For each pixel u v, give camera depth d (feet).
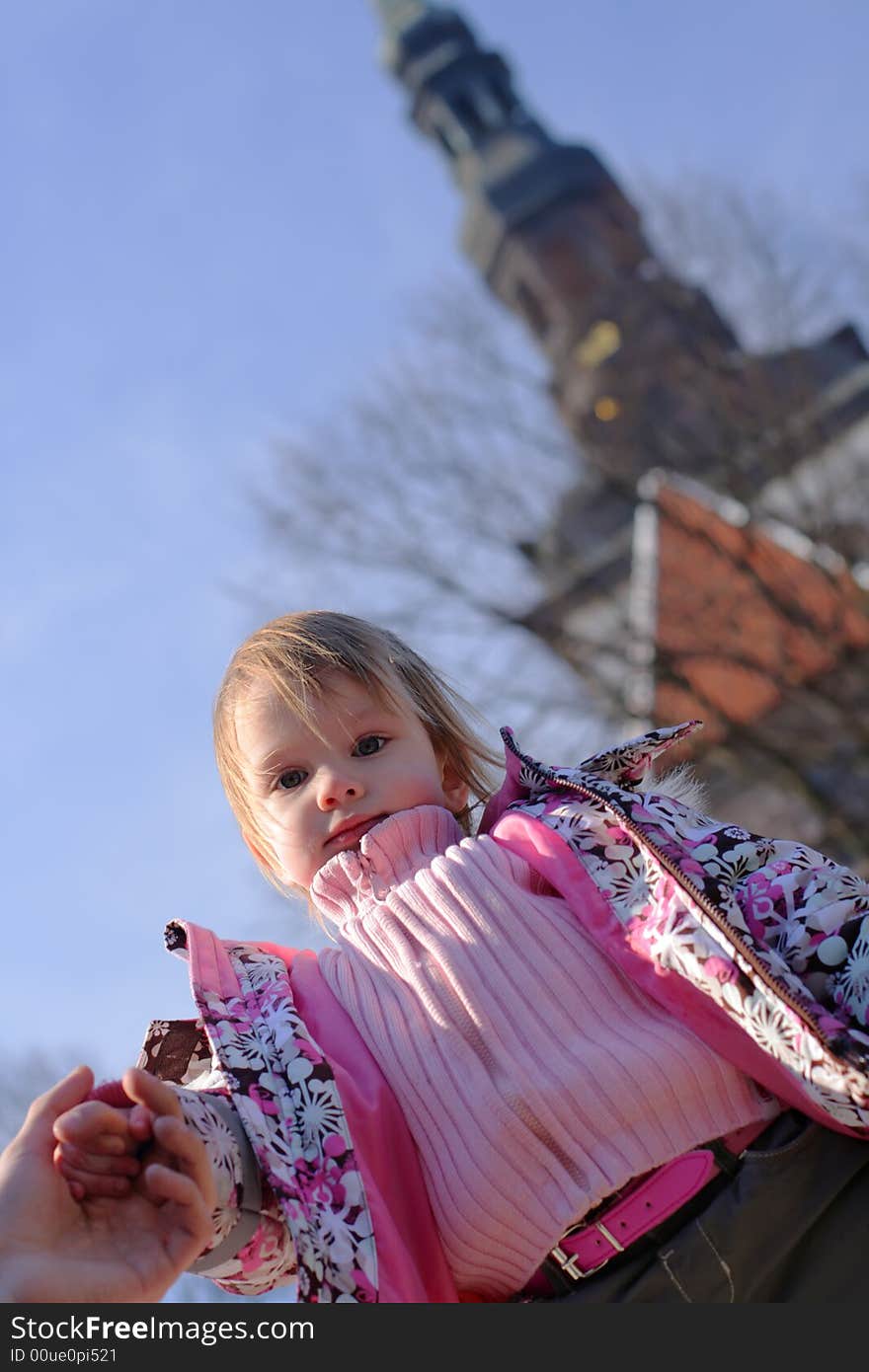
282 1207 4.67
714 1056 5.10
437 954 5.45
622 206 59.26
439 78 208.23
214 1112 4.94
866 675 48.03
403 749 6.21
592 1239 4.96
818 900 5.20
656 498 51.42
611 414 53.36
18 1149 4.25
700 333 53.93
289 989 5.54
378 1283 4.68
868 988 4.90
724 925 5.00
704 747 48.52
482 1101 5.11
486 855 5.72
